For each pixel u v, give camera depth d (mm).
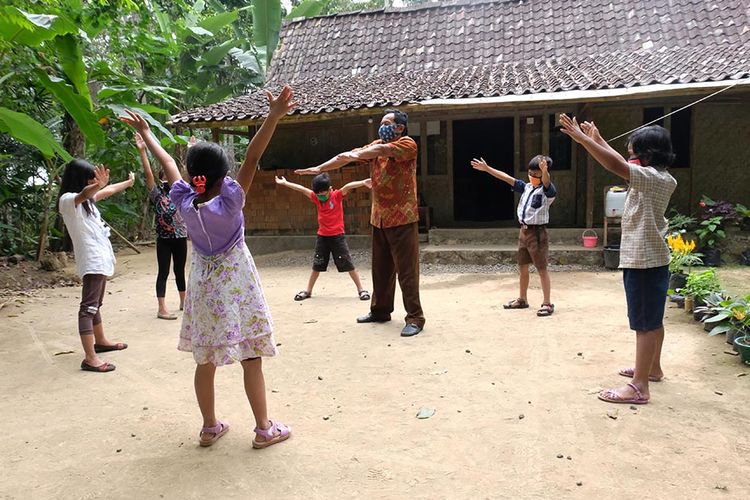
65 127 10523
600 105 9711
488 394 3609
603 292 6645
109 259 4562
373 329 5312
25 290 7914
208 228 2732
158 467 2838
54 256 9469
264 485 2633
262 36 15188
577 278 7602
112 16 8016
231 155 16047
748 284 6656
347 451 2928
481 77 9898
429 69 11336
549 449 2865
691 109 9406
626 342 4617
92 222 4434
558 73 9453
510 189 12922
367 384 3873
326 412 3430
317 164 11016
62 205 4328
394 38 12414
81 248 4367
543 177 5488
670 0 11055
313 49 12625
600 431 3041
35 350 4984
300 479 2672
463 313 5812
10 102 8664
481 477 2627
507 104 8219
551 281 7449
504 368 4086
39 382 4152
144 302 6984
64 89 6719
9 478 2781
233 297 2801
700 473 2596
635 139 3396
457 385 3789
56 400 3793
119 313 6379
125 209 12320
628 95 7754
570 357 4277
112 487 2666
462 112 10500
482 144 12852
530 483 2559
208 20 13617
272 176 10438
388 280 5453
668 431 3018
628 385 3434
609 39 10781
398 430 3146
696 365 4020
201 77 14461
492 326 5246
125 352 4844
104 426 3355
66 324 5938
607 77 8625
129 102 9320
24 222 11219
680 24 10484
